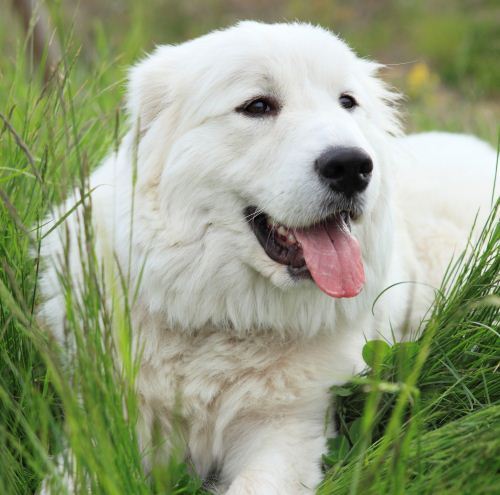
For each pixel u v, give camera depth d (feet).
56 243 14.66
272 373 13.83
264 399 13.70
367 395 13.56
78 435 9.77
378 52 51.67
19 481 11.72
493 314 13.98
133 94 14.97
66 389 10.09
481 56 47.16
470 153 21.57
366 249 14.48
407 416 13.15
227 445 14.05
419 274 18.06
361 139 13.19
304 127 13.12
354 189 12.90
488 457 10.17
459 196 19.49
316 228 13.39
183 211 13.65
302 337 14.17
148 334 13.78
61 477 10.20
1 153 15.99
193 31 53.93
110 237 13.87
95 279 10.68
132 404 10.50
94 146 19.20
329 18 58.23
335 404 14.03
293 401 13.71
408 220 19.19
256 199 13.42
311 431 13.56
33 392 11.25
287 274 13.34
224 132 13.55
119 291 13.56
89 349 10.48
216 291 13.83
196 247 13.70
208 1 59.06
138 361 11.26
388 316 15.90
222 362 13.80
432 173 20.16
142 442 13.46
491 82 43.96
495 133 31.37
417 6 58.65
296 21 16.89
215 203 13.61
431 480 10.33
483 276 13.99
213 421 13.91
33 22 18.70
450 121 32.96
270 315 13.92
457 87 45.73
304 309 13.98
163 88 14.55
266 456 12.82
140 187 13.83
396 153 16.26
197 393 13.73
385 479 10.48
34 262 14.89
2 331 12.96
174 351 13.78
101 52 27.02
